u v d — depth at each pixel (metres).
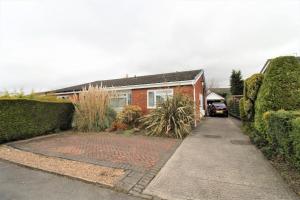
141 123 9.54
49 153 5.16
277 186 3.01
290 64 5.39
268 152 4.71
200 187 3.01
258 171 3.69
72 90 16.09
